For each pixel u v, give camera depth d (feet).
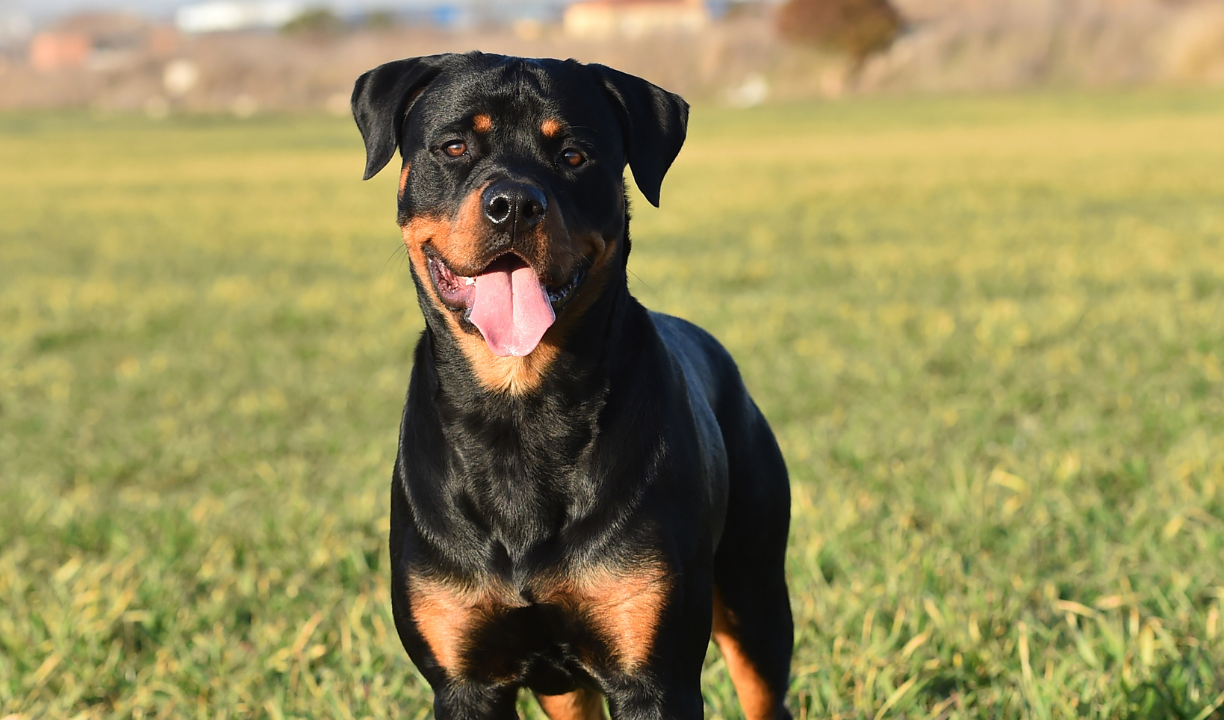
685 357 11.15
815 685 11.98
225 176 98.89
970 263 41.65
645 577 9.20
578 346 9.28
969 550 15.37
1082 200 60.18
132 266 51.93
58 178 101.04
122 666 13.29
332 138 141.49
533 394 9.28
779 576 11.47
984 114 136.98
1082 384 24.12
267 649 13.24
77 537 18.01
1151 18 192.85
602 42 225.15
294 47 247.70
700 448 10.05
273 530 17.46
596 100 10.14
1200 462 18.04
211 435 24.56
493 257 9.20
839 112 155.33
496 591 9.39
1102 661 11.81
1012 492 17.70
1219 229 47.29
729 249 49.03
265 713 12.13
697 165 91.81
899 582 13.99
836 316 33.14
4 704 12.46
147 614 14.32
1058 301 33.01
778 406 23.89
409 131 10.31
